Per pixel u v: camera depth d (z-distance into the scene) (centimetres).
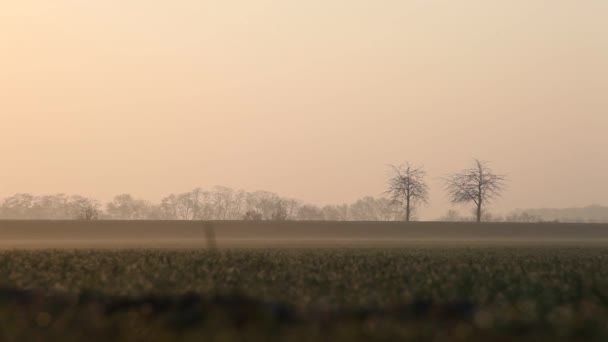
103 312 2177
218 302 2270
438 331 1881
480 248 6838
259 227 10419
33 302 2439
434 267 3944
